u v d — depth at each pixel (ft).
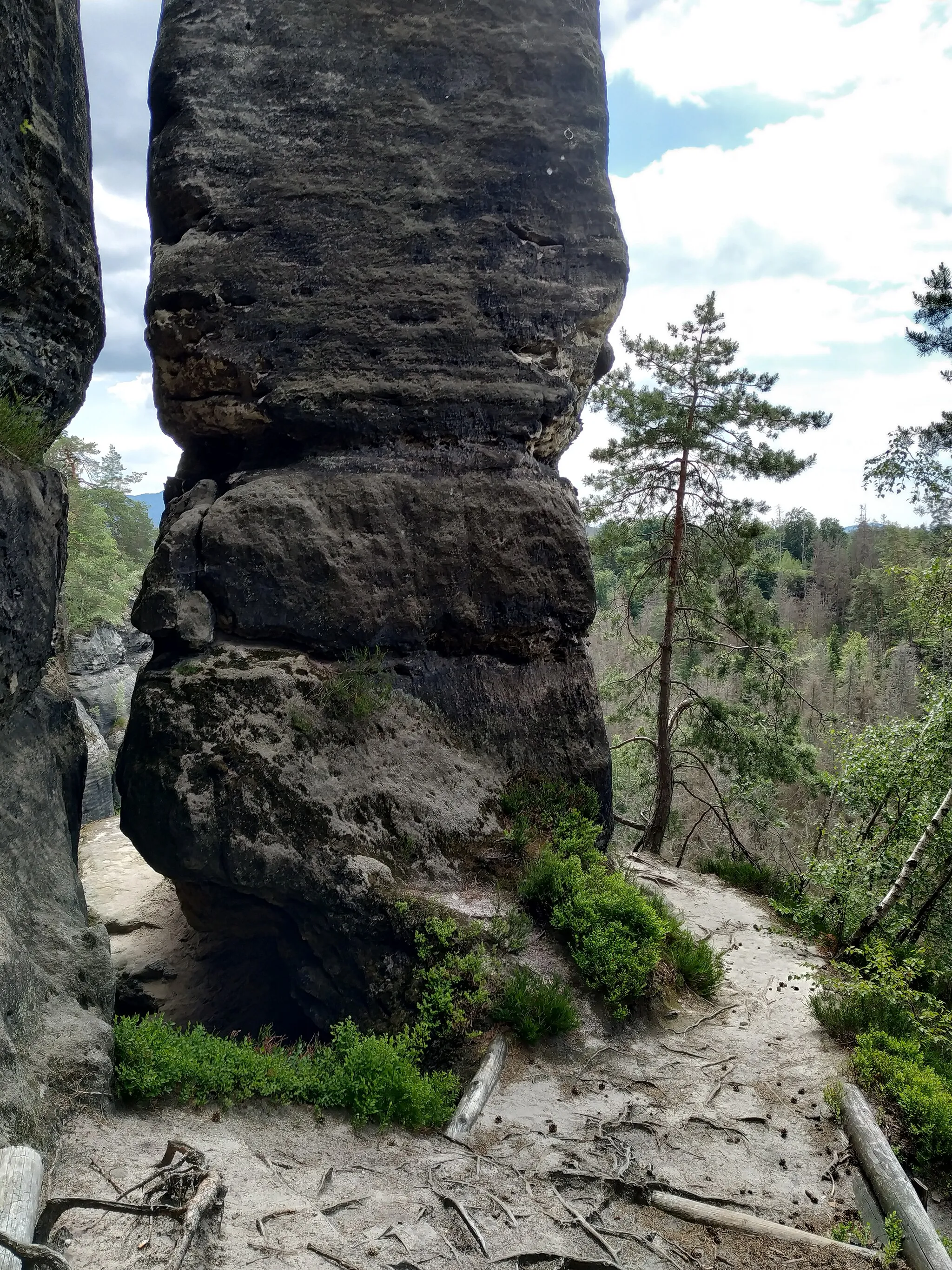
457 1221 14.58
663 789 49.70
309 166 26.96
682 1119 19.08
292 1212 13.24
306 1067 17.89
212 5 27.32
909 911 33.17
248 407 26.35
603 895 24.20
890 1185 16.87
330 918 21.94
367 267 26.99
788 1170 17.79
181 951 27.91
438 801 25.16
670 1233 15.53
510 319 27.99
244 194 26.55
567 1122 18.52
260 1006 24.64
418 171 27.66
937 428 42.01
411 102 27.86
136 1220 11.30
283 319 26.32
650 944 23.68
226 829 21.61
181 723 22.34
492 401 27.71
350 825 22.94
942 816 30.35
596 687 29.84
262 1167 14.48
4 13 16.98
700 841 72.18
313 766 23.16
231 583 24.52
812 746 54.70
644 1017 23.11
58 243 19.53
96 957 17.25
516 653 28.37
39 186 18.94
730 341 45.91
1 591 16.52
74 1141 13.32
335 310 26.66
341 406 26.32
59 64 19.74
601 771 28.89
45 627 18.88
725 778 68.23
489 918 23.27
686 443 45.42
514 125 28.45
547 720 28.48
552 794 27.55
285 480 25.86
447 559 27.02
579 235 28.99
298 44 27.37
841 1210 16.74
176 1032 18.22
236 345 26.16
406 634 26.55
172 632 24.16
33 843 18.01
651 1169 17.06
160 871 22.43
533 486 28.40
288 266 26.53
